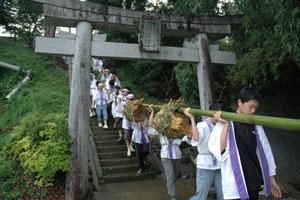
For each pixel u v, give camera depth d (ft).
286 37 17.46
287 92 35.29
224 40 38.96
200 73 24.76
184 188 25.77
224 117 9.18
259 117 7.54
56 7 21.01
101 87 35.50
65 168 20.77
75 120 21.29
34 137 22.95
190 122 12.90
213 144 10.43
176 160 20.22
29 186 22.58
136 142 28.04
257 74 30.12
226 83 37.04
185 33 24.95
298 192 22.58
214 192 21.52
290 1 17.01
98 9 22.00
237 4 19.83
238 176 9.98
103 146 31.45
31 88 44.45
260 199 18.84
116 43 22.56
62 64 55.52
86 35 21.65
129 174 28.12
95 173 26.86
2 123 36.91
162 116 12.51
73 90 21.35
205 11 21.97
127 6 43.57
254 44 29.55
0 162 25.36
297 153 31.04
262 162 10.41
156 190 25.18
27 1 20.80
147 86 47.67
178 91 46.91
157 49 23.26
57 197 21.65
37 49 20.74
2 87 45.65
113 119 37.04
